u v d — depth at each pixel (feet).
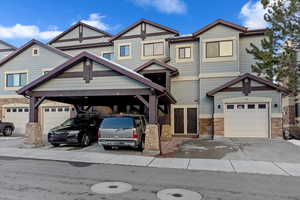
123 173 21.57
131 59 61.52
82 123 41.57
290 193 16.11
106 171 22.33
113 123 32.86
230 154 30.89
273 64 40.68
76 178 19.77
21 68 62.08
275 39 40.86
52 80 37.09
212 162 26.18
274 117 45.80
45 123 59.41
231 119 48.32
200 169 23.17
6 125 56.08
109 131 32.68
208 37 52.85
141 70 53.62
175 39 55.62
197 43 55.21
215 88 50.88
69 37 71.31
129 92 33.81
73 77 36.32
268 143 40.34
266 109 46.75
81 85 35.91
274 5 40.40
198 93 54.03
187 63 55.42
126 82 34.06
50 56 60.13
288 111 68.90
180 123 54.70
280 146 37.14
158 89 31.71
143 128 34.55
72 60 35.55
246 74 46.68
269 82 45.44
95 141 42.50
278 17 39.73
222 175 20.93
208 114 51.98
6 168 23.48
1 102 62.54
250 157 28.91
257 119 47.16
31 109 37.86
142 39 61.21
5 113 62.18
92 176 20.47
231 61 51.16
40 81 36.60
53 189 16.74
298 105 65.31
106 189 16.80
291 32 39.04
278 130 45.52
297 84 40.63
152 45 60.59
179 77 55.57
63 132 36.94
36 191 16.26
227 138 47.29
